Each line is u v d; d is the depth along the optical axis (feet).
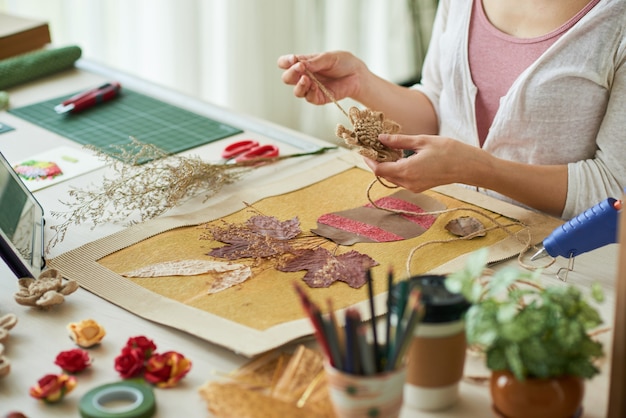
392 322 2.79
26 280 3.66
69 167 4.99
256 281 3.72
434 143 4.26
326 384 2.99
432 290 2.86
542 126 4.94
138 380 3.09
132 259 3.94
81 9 9.39
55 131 5.48
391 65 11.53
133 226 4.25
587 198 4.59
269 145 5.09
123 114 5.75
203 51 10.18
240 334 3.29
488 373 3.14
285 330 3.31
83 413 2.86
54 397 2.95
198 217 4.33
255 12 10.19
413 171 4.17
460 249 4.02
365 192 4.62
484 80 5.30
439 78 5.78
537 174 4.57
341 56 5.25
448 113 5.56
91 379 3.12
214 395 2.89
